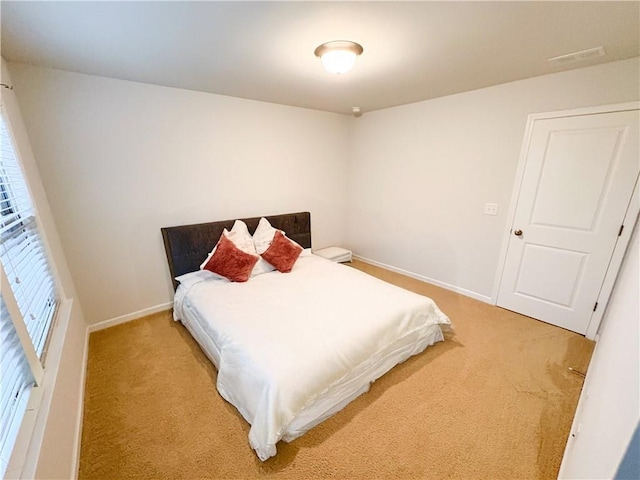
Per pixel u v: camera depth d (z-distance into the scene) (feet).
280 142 11.30
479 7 4.44
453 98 9.77
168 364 6.81
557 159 7.90
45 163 6.88
